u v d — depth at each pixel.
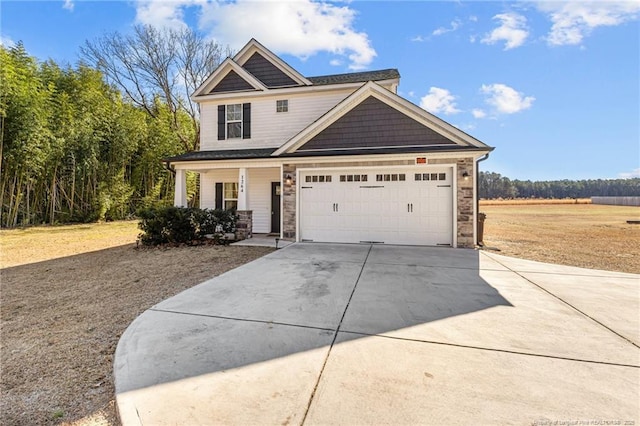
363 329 3.47
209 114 13.06
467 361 2.77
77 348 3.32
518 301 4.42
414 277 5.73
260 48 12.98
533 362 2.76
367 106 9.70
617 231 13.53
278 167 11.30
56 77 16.62
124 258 8.09
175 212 9.85
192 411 2.14
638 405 2.19
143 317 3.88
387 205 9.41
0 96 12.91
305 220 10.02
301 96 12.38
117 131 18.11
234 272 6.14
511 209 32.84
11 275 6.50
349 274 5.95
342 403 2.21
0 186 13.85
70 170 16.23
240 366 2.71
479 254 7.95
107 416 2.25
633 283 5.38
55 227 14.99
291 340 3.20
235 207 12.85
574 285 5.24
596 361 2.78
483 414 2.09
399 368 2.66
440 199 9.05
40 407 2.37
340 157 9.49
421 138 9.34
